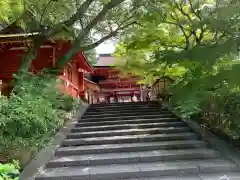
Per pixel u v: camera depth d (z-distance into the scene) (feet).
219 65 18.03
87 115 38.99
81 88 68.28
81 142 27.84
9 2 30.96
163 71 45.98
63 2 34.04
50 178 19.99
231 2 19.99
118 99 105.70
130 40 43.09
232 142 25.48
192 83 16.31
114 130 31.42
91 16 40.16
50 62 43.98
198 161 22.88
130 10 38.06
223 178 19.44
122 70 55.11
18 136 20.79
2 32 39.81
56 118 25.31
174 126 32.81
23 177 19.53
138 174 20.53
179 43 39.81
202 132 29.07
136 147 25.88
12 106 21.17
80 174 20.34
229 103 24.03
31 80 25.99
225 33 20.79
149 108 42.47
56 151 25.18
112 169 21.27
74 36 38.58
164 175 20.67
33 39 34.94
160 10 33.63
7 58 44.96
